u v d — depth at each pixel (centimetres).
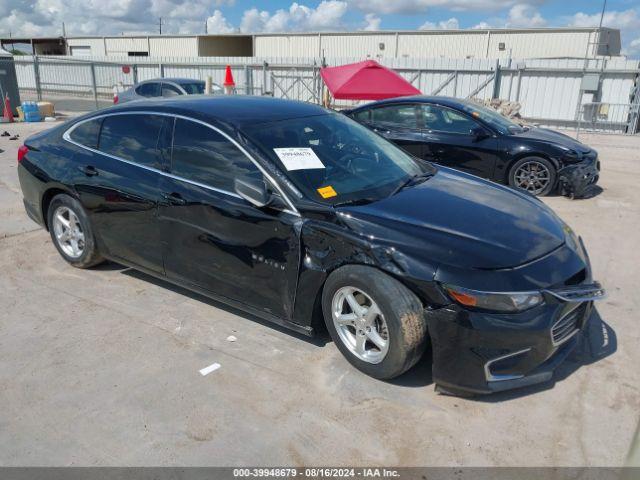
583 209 721
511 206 363
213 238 366
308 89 2266
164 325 387
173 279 407
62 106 2177
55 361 342
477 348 285
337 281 318
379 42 3438
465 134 800
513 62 1948
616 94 1817
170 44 4303
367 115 861
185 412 296
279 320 353
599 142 1519
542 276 295
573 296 293
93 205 435
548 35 3048
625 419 292
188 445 272
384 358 310
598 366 342
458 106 812
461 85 2053
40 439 275
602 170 1039
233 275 364
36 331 378
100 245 449
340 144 394
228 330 381
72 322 391
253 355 350
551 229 341
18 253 522
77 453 266
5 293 436
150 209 397
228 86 1315
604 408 301
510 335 282
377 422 289
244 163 354
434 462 262
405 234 306
